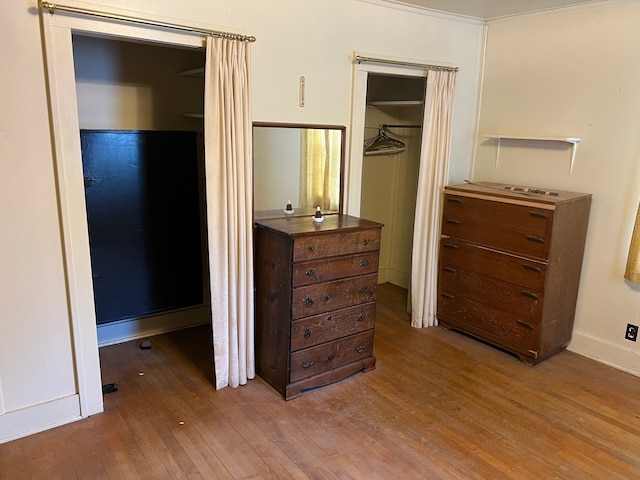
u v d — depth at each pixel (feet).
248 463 7.23
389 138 14.46
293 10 9.23
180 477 6.90
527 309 10.50
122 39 7.80
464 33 12.14
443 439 7.97
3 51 6.66
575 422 8.58
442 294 12.42
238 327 9.24
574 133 11.00
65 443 7.57
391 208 15.48
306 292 8.77
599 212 10.71
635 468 7.44
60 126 7.21
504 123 12.35
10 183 7.00
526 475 7.19
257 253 9.37
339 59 10.10
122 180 10.32
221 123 8.38
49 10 6.81
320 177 10.39
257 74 9.03
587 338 11.17
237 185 8.69
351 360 9.87
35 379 7.71
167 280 11.41
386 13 10.59
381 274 15.79
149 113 10.64
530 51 11.57
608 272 10.68
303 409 8.71
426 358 10.84
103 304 10.66
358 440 7.86
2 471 6.92
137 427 8.02
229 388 9.33
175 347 10.94
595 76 10.49
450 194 11.77
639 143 9.95
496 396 9.34
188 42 8.09
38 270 7.45
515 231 10.47
